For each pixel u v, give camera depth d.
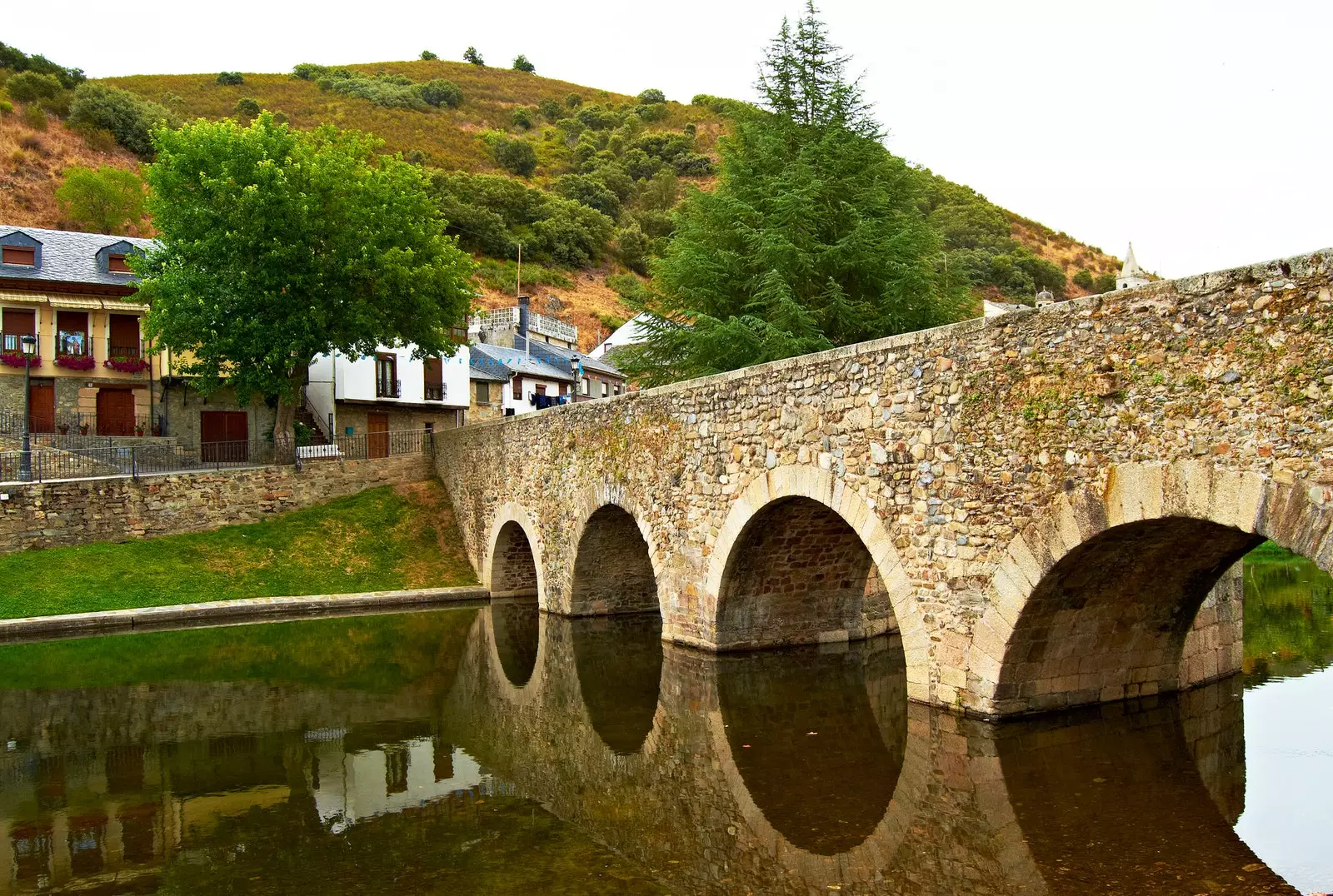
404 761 9.99
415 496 28.95
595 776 9.25
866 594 16.23
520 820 7.98
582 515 18.78
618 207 93.56
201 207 26.22
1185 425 7.52
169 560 23.50
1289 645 13.99
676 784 8.85
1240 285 7.19
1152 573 9.31
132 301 31.14
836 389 11.44
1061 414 8.56
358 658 16.45
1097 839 6.89
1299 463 6.73
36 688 14.05
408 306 28.62
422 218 29.59
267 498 26.80
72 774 9.66
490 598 24.58
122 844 7.61
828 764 9.16
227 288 26.22
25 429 24.77
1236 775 8.18
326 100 108.12
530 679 14.35
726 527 13.80
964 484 9.62
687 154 107.50
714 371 21.86
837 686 12.66
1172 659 10.80
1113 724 9.69
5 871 7.07
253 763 10.02
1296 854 6.50
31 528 22.88
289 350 26.94
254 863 7.12
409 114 108.00
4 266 31.11
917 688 10.39
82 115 71.19
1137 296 7.94
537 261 80.06
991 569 9.31
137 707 12.75
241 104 98.81
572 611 20.14
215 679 14.67
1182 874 6.19
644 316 32.69
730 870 6.71
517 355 47.16
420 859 7.09
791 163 22.05
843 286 22.00
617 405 17.23
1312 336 6.71
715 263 22.75
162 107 81.00
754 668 13.91
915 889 6.23
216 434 33.38
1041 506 8.75
